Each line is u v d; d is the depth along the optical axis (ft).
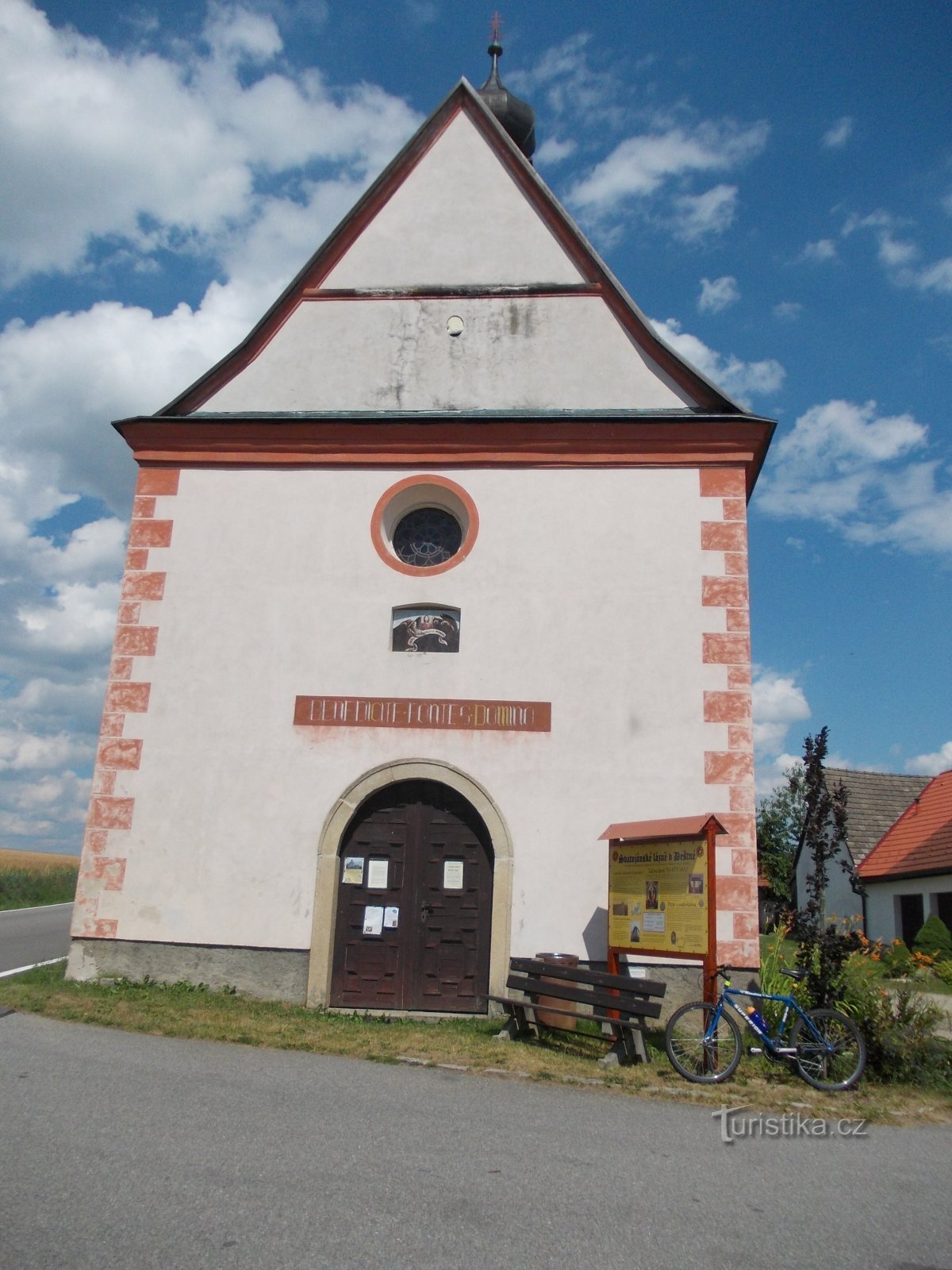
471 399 41.11
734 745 36.42
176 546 39.68
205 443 40.60
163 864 36.73
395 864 36.99
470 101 44.70
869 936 90.68
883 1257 16.02
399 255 43.09
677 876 31.01
